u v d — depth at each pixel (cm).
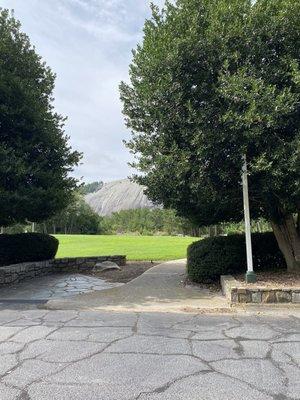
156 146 836
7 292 921
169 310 702
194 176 793
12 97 1042
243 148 741
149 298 820
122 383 374
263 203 920
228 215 1039
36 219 1144
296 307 700
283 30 773
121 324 596
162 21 871
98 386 367
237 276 895
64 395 348
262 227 2056
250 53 770
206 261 952
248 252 798
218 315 654
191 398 342
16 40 1157
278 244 960
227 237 984
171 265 1354
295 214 1050
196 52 780
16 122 1042
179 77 796
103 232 5894
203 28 805
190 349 472
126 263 1460
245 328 567
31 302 795
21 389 361
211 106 772
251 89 732
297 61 768
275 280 809
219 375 391
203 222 1080
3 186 999
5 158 967
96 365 420
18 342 504
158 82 799
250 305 712
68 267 1313
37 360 437
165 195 860
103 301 798
